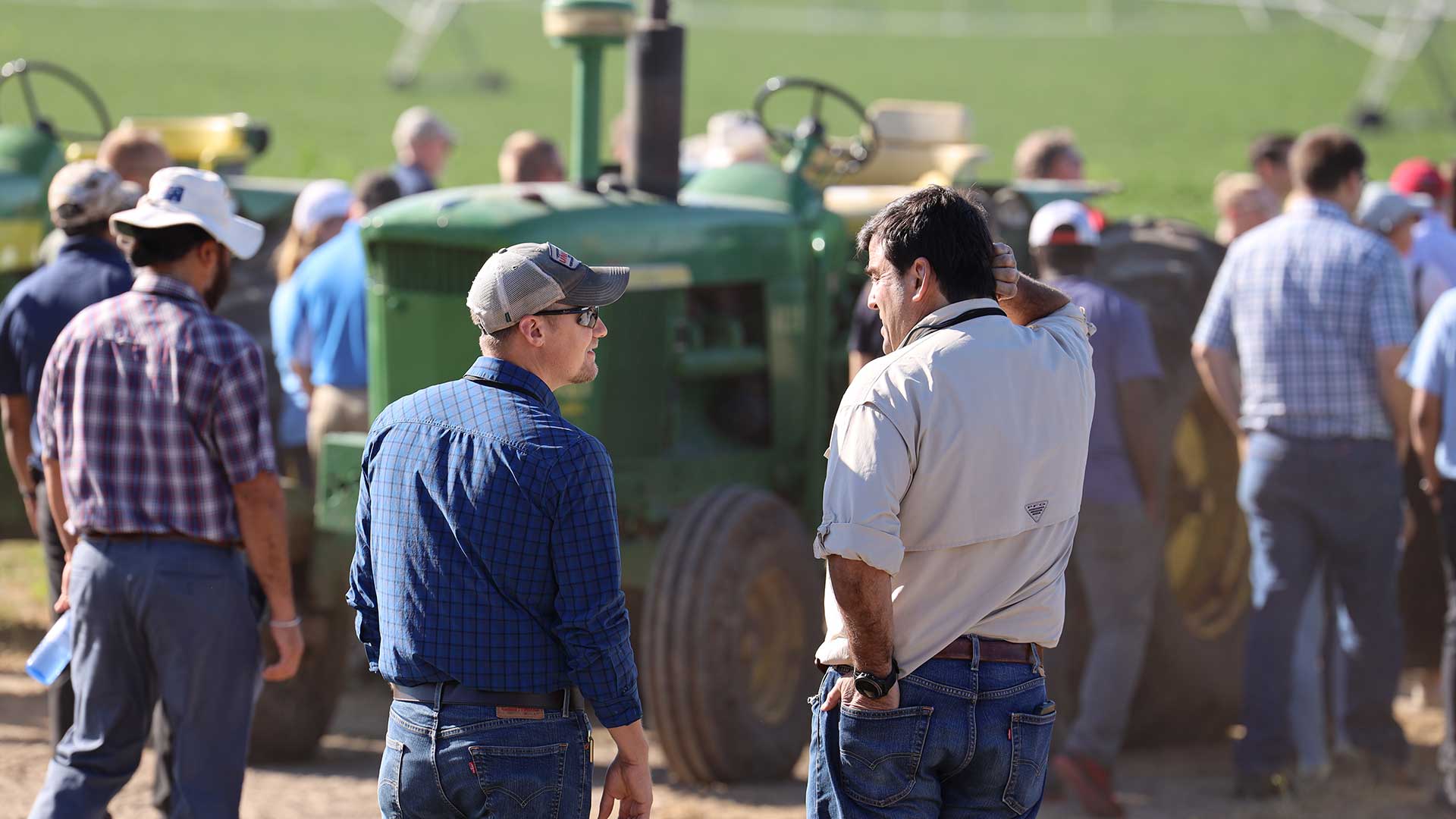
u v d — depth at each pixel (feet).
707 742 61.93
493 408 36.04
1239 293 65.87
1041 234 64.44
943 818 37.06
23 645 83.82
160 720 52.42
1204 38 586.04
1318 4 602.44
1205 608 77.25
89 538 45.78
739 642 61.98
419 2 552.82
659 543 65.36
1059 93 453.99
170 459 45.42
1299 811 63.36
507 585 35.29
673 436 66.69
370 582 37.70
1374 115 387.34
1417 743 74.23
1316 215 64.90
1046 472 35.99
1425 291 82.33
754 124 75.72
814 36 584.81
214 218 47.11
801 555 65.21
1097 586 63.67
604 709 35.58
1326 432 63.98
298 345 76.48
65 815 45.29
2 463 78.38
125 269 53.88
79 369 45.65
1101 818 62.64
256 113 358.23
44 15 512.22
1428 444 63.36
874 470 34.55
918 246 36.27
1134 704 73.56
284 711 65.82
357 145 319.06
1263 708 65.21
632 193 67.72
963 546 35.47
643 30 67.26
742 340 69.26
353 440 65.00
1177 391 73.41
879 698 35.40
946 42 578.25
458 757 35.50
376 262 64.18
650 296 64.54
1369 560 64.64
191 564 45.60
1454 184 86.63
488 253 61.36
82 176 53.42
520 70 485.15
